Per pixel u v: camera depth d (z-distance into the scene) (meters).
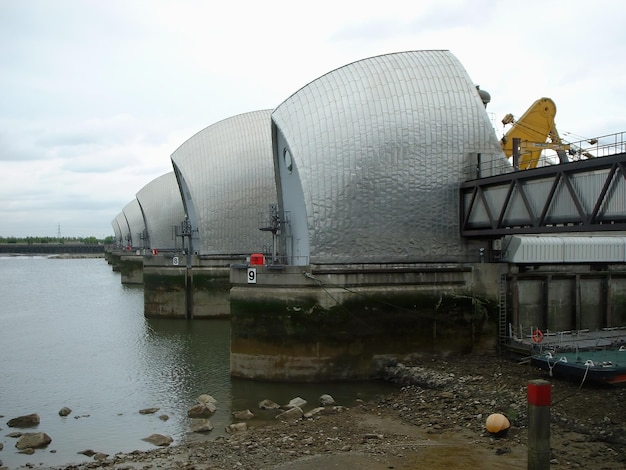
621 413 21.28
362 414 24.34
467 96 36.41
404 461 18.56
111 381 32.47
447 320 33.16
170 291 56.56
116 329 50.31
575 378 25.66
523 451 19.02
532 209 30.00
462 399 24.89
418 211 35.16
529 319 36.22
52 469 20.05
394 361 32.12
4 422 25.86
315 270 31.17
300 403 26.95
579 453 18.31
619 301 39.56
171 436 23.52
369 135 34.59
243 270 32.28
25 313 61.22
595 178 26.23
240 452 20.39
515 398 23.67
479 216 34.31
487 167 36.06
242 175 59.00
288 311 31.25
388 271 32.22
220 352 39.88
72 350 41.12
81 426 25.09
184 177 59.50
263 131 60.16
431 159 35.34
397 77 36.12
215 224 58.84
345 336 31.31
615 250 36.66
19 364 36.88
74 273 128.88
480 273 34.03
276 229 37.78
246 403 27.66
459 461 18.39
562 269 39.06
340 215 33.97
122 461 20.33
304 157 34.16
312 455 19.58
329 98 35.34
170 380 32.47
